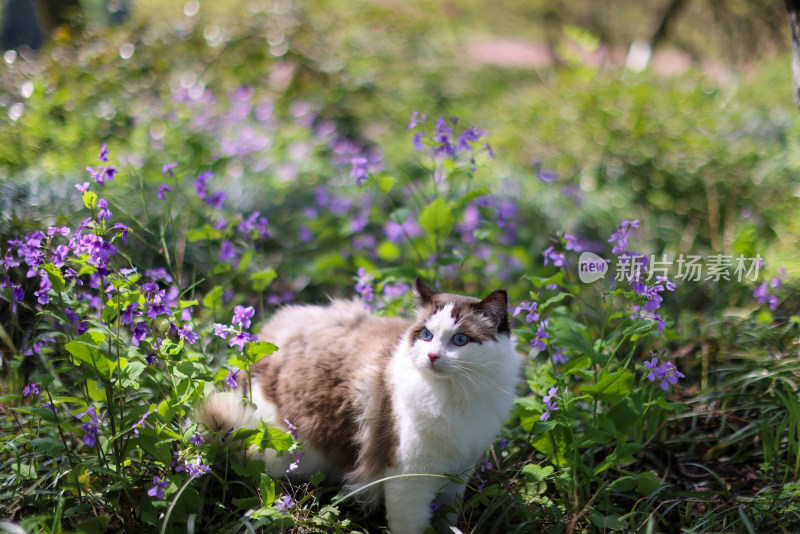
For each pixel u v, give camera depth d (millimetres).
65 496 2900
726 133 8359
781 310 4770
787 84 10297
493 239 5727
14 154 5797
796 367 3969
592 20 16375
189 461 2697
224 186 5980
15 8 10406
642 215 6855
